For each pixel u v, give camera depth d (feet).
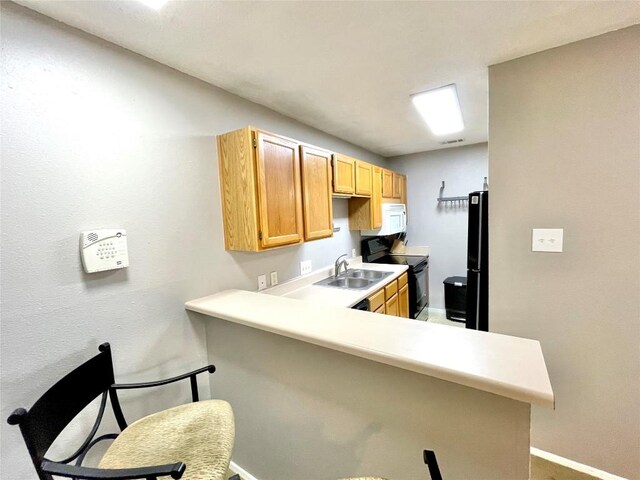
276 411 4.67
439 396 3.20
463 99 6.95
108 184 4.28
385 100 6.87
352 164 8.84
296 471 4.55
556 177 4.95
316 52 4.79
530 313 5.33
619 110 4.45
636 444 4.69
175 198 5.14
